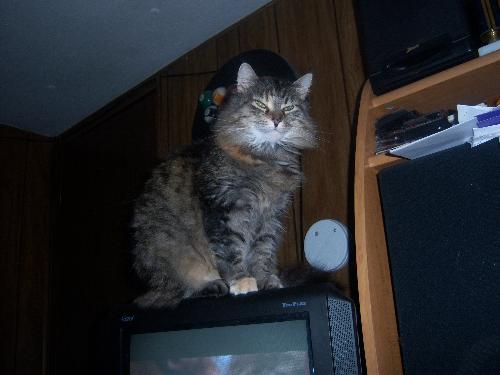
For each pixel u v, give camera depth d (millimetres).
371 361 939
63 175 3037
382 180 993
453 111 1064
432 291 872
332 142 1683
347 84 1696
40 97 2664
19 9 1941
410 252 916
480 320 802
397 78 1080
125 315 1137
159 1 1971
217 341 1071
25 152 3043
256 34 2051
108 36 2170
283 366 995
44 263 2920
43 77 2465
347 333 1031
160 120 2330
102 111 2777
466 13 1021
